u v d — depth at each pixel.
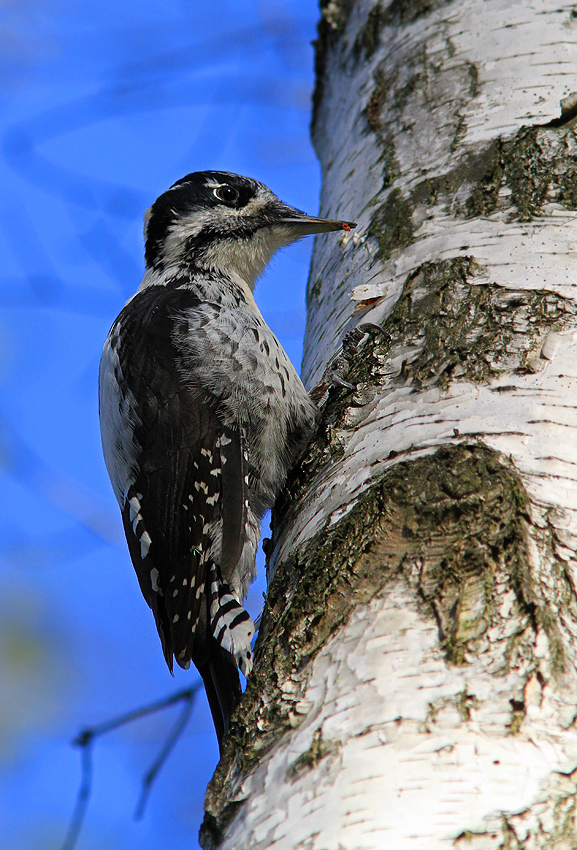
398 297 6.68
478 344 6.00
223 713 6.79
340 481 5.91
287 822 4.24
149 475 7.79
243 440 7.82
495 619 4.64
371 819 4.04
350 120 8.99
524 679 4.39
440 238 6.82
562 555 4.86
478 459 5.33
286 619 5.20
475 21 8.22
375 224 7.48
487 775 4.08
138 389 8.01
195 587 7.35
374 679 4.59
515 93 7.44
